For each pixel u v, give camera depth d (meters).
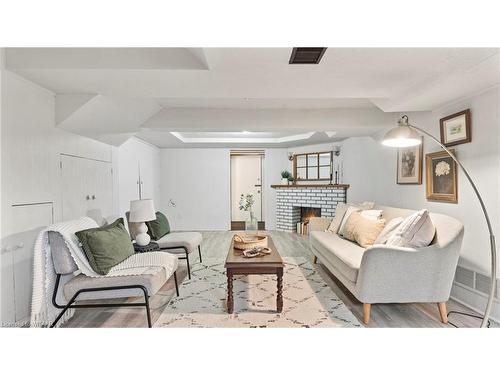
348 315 2.47
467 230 2.64
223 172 7.13
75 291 2.16
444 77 2.30
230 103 3.80
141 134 5.19
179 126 4.03
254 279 3.44
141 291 2.21
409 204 3.73
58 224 2.26
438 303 2.34
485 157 2.44
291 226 6.70
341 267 2.76
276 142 6.40
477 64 2.05
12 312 2.23
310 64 2.13
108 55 2.21
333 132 5.03
